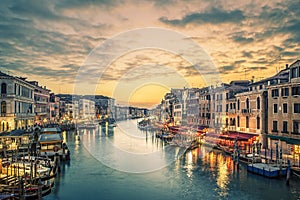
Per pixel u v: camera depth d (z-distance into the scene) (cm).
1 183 2230
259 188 2402
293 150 3159
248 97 4116
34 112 6675
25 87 5566
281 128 3381
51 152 3684
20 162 2834
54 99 9694
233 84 5112
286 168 2689
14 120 4784
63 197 2259
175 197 2239
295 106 3172
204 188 2445
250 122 4059
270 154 3316
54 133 4569
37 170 2570
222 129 4841
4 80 4703
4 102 4709
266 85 3772
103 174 2944
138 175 2886
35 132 5144
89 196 2283
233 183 2564
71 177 2836
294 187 2402
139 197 2256
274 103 3512
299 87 3116
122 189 2452
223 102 4906
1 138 3834
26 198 2042
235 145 3544
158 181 2673
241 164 3284
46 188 2294
